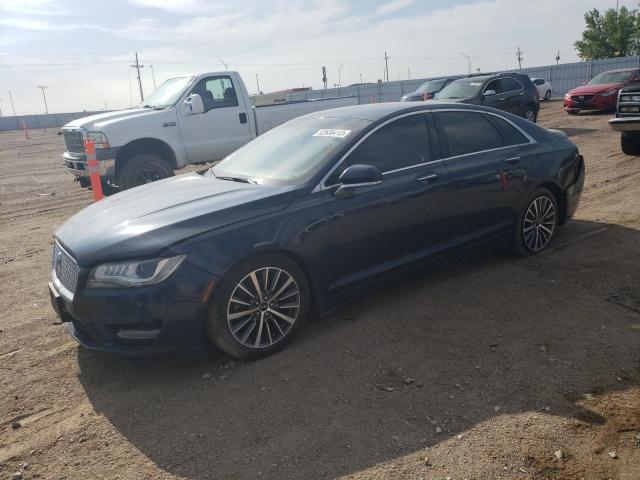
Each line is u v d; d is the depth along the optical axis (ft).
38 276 18.72
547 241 17.42
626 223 19.85
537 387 10.21
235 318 11.28
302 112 34.68
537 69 128.06
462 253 15.38
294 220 11.87
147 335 10.57
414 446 8.82
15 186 42.24
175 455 9.02
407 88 136.36
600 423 9.10
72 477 8.69
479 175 15.14
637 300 13.51
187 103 30.12
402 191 13.57
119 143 28.48
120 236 10.91
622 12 148.66
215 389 10.84
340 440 9.07
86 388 11.28
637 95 31.09
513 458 8.43
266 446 9.06
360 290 13.39
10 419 10.37
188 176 15.51
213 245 10.87
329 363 11.51
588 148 38.14
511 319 13.01
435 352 11.71
